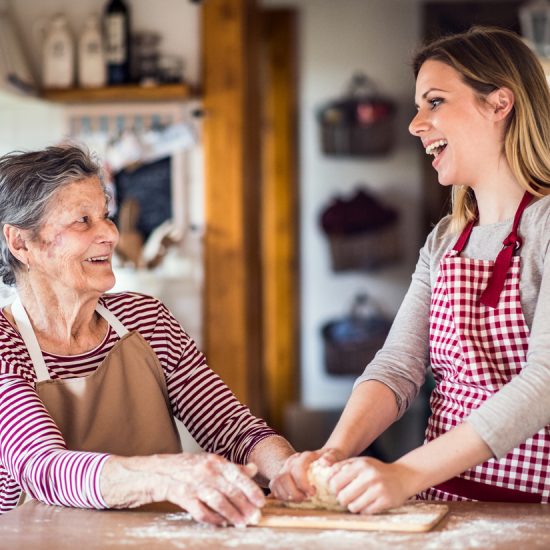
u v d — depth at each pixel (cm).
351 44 728
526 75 191
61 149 197
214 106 446
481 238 194
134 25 456
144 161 456
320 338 731
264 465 195
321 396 737
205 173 447
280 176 724
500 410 165
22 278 200
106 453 192
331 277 736
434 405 197
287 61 723
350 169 731
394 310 733
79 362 201
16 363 192
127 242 441
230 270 446
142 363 203
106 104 456
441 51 194
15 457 180
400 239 725
